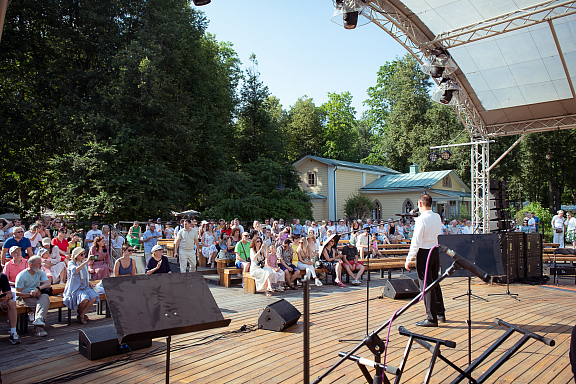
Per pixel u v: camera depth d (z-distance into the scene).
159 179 18.94
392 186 28.52
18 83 20.30
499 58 9.37
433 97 10.66
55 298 6.51
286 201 24.38
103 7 19.88
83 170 17.89
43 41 20.34
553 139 30.58
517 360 4.21
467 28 8.30
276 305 5.68
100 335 4.50
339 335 5.23
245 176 23.98
